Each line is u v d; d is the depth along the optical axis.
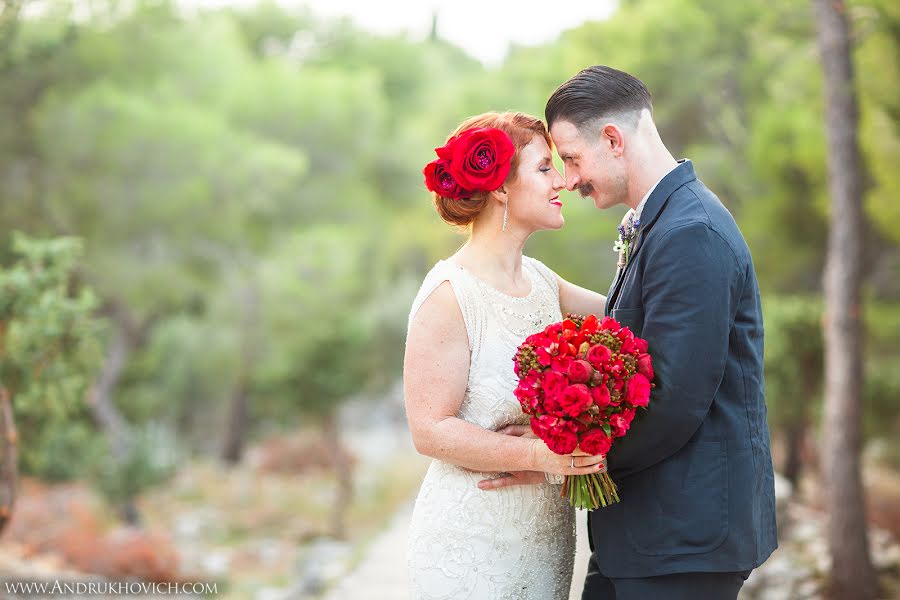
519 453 2.15
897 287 10.07
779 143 8.95
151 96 11.28
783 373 8.30
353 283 14.13
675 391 2.04
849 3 5.76
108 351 10.85
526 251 10.61
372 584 7.07
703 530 2.10
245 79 14.77
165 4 11.61
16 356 4.66
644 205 2.22
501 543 2.30
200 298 14.05
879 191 7.06
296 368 12.11
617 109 2.24
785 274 9.95
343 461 11.91
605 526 2.24
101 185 10.36
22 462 5.54
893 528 7.41
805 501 8.20
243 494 13.70
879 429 8.71
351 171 15.71
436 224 19.88
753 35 8.80
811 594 5.56
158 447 10.65
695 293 2.05
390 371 16.92
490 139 2.25
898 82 6.08
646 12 9.92
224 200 11.40
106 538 7.43
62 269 4.82
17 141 10.16
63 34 9.66
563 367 2.01
